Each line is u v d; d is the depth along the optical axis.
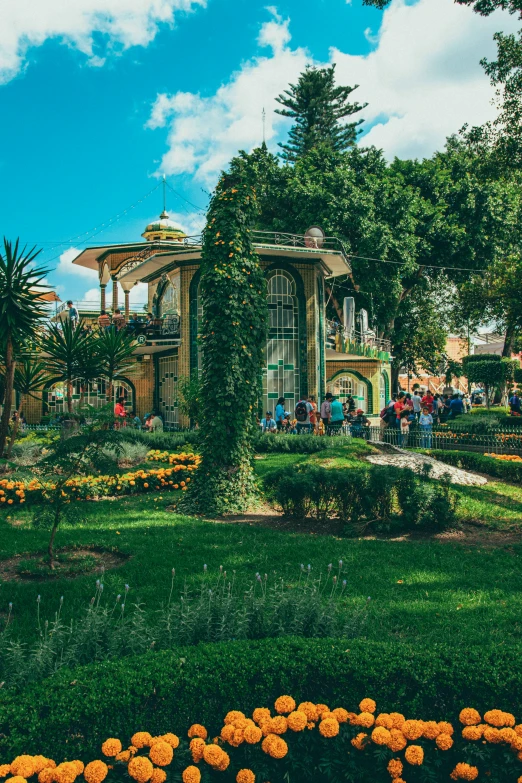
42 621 5.57
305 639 4.01
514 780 3.28
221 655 3.73
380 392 32.19
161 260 23.69
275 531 8.84
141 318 29.75
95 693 3.36
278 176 31.55
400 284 30.34
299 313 23.84
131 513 10.15
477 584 6.53
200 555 7.55
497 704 3.48
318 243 24.75
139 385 27.36
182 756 3.29
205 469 10.41
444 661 3.66
